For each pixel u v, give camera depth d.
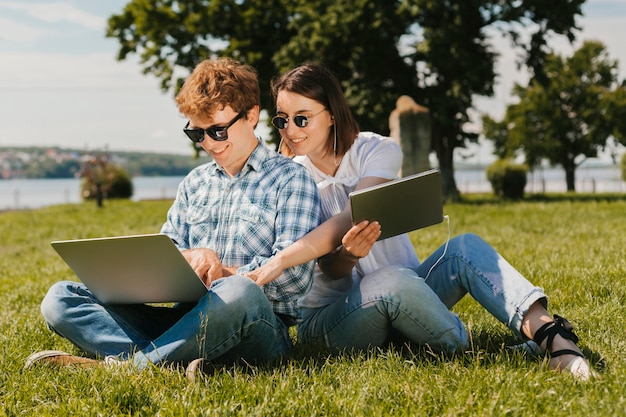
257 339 2.91
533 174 41.53
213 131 3.03
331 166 3.45
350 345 3.13
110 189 32.72
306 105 3.30
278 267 2.94
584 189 41.25
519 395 2.46
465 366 2.90
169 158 140.12
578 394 2.47
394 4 21.00
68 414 2.51
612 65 38.31
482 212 13.70
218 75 3.05
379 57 21.17
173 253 2.69
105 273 2.89
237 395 2.57
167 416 2.42
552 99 38.69
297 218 3.05
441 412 2.41
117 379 2.70
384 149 3.38
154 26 22.42
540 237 8.45
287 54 20.84
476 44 21.38
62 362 3.02
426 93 21.97
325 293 3.37
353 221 2.84
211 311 2.77
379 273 3.02
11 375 3.00
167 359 2.81
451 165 23.23
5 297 5.73
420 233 9.20
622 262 5.51
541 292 2.88
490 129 41.50
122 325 3.04
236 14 22.78
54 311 3.03
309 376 2.83
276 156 3.21
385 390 2.58
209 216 3.20
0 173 115.69
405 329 3.00
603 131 37.78
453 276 3.11
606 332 3.38
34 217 19.48
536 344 2.98
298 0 22.59
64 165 119.00
